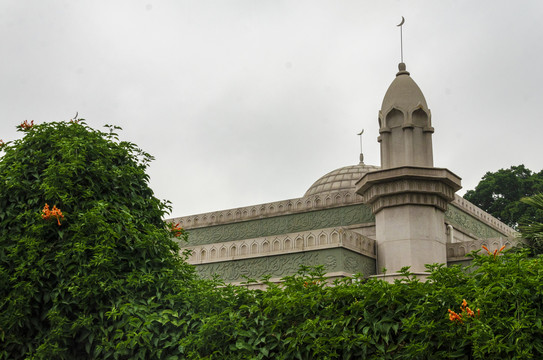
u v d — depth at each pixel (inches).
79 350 361.1
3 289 360.8
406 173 732.0
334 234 720.3
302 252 737.0
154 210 418.6
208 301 350.0
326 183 1020.5
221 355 332.5
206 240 960.3
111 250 362.6
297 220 903.7
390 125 784.3
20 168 386.0
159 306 362.9
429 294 302.8
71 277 353.7
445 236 788.0
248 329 333.4
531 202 744.3
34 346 358.6
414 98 780.6
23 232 374.0
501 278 281.0
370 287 317.1
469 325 279.1
